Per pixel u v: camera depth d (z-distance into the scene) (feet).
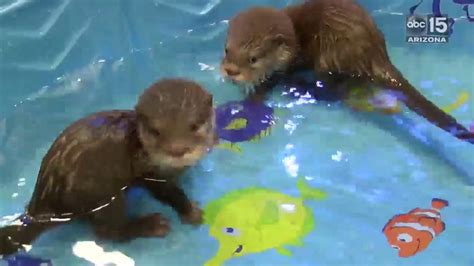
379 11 4.50
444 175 3.84
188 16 4.46
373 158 3.92
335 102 4.13
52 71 4.24
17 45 4.17
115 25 4.35
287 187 3.83
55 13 4.22
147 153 3.66
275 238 3.66
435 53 4.34
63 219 3.62
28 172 3.87
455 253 3.59
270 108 4.12
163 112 3.62
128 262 3.59
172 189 3.78
